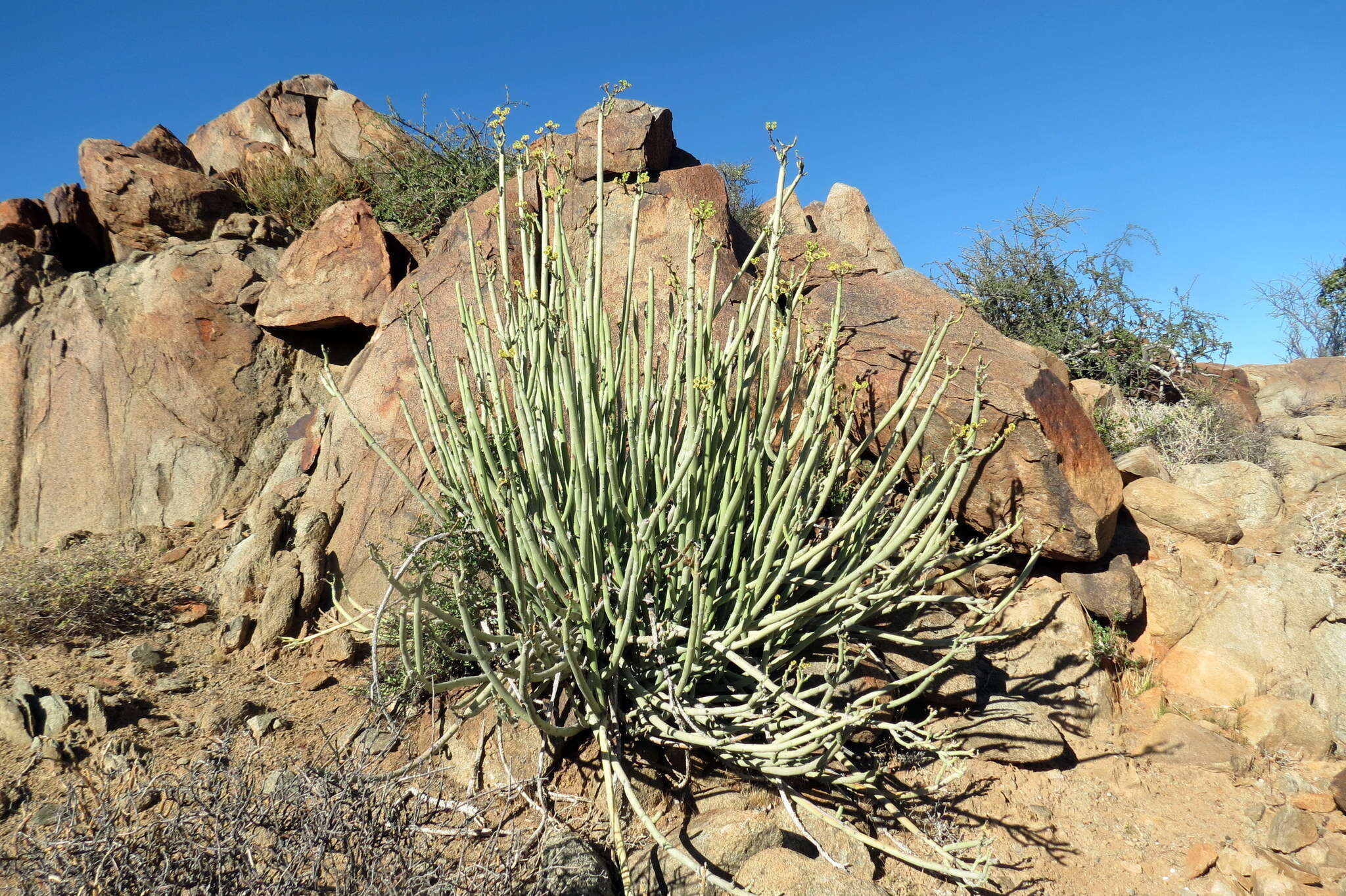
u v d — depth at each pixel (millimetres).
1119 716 4746
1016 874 3604
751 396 4398
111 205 7379
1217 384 9250
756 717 3648
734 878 3221
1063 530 4852
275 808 2828
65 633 4410
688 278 4305
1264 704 4680
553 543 3627
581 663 3506
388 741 3520
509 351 3732
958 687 4285
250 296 6879
